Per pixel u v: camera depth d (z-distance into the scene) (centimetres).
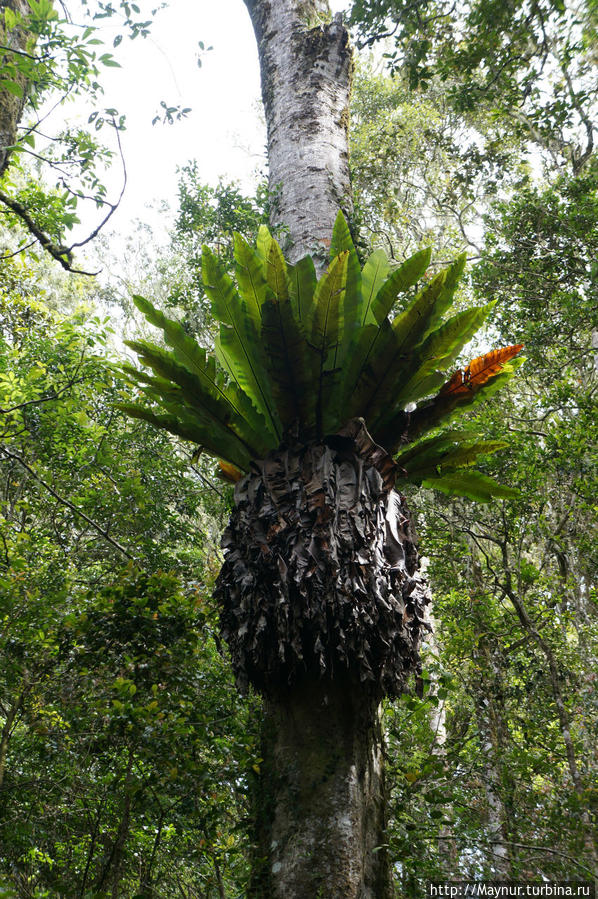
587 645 816
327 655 304
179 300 900
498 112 905
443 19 827
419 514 927
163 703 416
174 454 851
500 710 777
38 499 787
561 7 732
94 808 536
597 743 740
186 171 892
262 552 315
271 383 338
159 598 459
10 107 431
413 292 809
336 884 281
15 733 570
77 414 736
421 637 343
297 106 497
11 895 326
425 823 403
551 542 893
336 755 305
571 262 960
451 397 365
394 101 1398
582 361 1008
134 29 477
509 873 456
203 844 409
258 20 570
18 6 480
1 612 482
